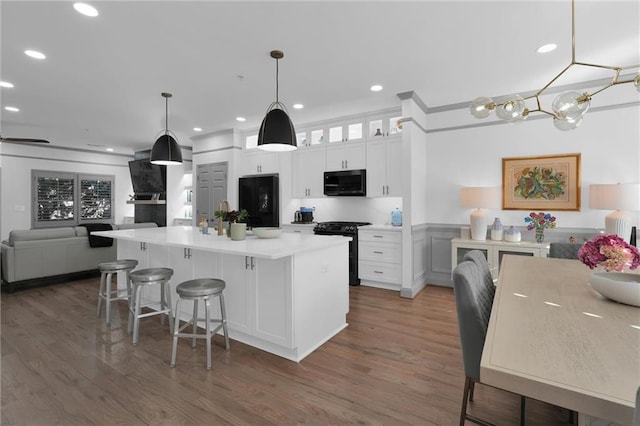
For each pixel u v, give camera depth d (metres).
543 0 2.07
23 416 1.71
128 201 7.55
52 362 2.28
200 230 3.62
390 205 4.79
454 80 3.39
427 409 1.78
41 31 2.41
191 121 5.01
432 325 2.99
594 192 3.13
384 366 2.24
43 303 3.62
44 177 7.04
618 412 0.70
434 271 4.40
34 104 4.12
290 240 2.72
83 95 3.79
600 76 3.30
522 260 2.39
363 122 4.59
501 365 0.86
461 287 1.36
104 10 2.16
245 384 2.01
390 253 4.17
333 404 1.82
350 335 2.76
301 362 2.29
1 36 2.48
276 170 5.30
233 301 2.61
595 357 0.90
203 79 3.32
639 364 0.86
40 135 5.94
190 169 7.59
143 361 2.30
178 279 3.03
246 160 5.66
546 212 3.69
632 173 3.29
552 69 3.12
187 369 2.19
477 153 4.07
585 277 1.86
